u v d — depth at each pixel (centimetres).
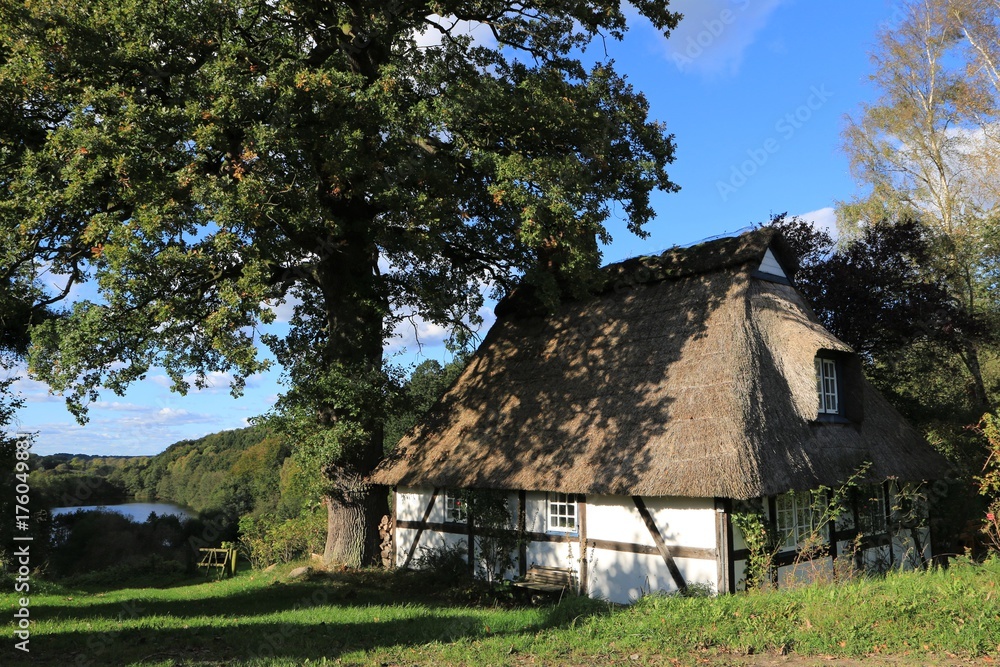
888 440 1462
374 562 1652
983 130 2366
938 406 2084
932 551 1571
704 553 1134
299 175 1242
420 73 1381
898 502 1468
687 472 1112
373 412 1473
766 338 1344
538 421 1452
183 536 2923
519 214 1284
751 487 1052
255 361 1163
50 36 1072
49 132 1095
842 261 2070
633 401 1319
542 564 1371
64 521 2914
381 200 1314
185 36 1182
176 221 1117
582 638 834
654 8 1477
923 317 1945
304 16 1358
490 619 1017
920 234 2097
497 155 1294
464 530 1516
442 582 1462
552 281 1377
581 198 1276
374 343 1627
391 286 1673
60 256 1310
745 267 1399
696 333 1348
